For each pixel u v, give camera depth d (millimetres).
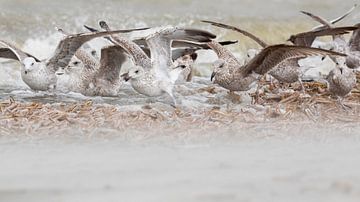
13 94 18625
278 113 16406
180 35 16797
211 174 10602
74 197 9414
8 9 24578
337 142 13773
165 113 16156
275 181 10031
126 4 26172
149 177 10461
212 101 17766
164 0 26656
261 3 27469
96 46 22344
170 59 16797
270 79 19391
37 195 9555
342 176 10281
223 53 17703
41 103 17281
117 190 9711
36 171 11008
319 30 18547
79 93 18250
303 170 10742
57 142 13758
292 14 26750
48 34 23781
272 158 11891
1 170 11102
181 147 13250
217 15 26078
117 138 14125
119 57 17875
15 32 23656
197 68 22531
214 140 13938
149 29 17172
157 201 9156
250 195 9344
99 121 15398
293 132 14766
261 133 14633
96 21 24734
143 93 16688
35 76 17766
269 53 16328
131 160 11883
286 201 9055
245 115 16203
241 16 26141
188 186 9867
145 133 14516
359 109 17141
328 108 17062
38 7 25016
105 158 12133
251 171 10750
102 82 18031
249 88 17375
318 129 15117
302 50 15977
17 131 14672
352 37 20547
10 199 9391
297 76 18156
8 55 18953
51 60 17875
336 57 17266
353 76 17219
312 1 27984
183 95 18344
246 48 24266
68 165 11500
